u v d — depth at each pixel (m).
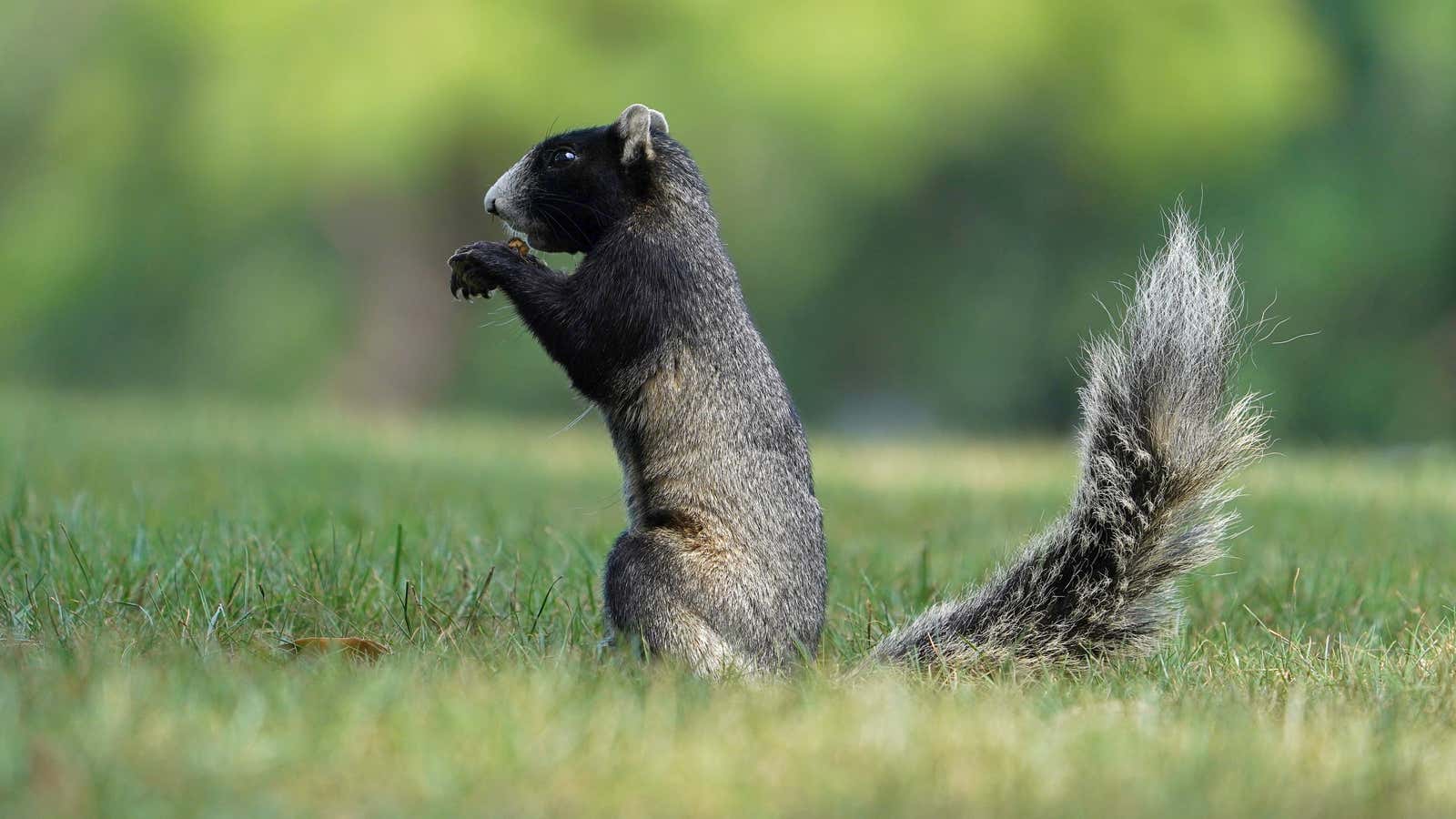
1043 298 41.28
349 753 4.92
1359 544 11.50
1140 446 7.76
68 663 6.06
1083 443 7.88
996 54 32.62
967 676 7.09
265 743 4.92
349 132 30.92
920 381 43.94
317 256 42.72
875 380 44.19
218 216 36.81
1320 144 38.25
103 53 36.03
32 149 41.94
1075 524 7.82
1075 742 5.39
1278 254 38.06
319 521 10.84
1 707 5.07
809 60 31.88
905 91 32.56
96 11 40.59
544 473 16.31
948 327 42.44
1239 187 37.84
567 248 8.34
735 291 7.86
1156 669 7.33
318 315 43.97
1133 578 7.73
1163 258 7.88
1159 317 7.82
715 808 4.61
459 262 8.00
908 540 11.87
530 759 4.95
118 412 23.30
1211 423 7.76
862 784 4.85
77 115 36.22
